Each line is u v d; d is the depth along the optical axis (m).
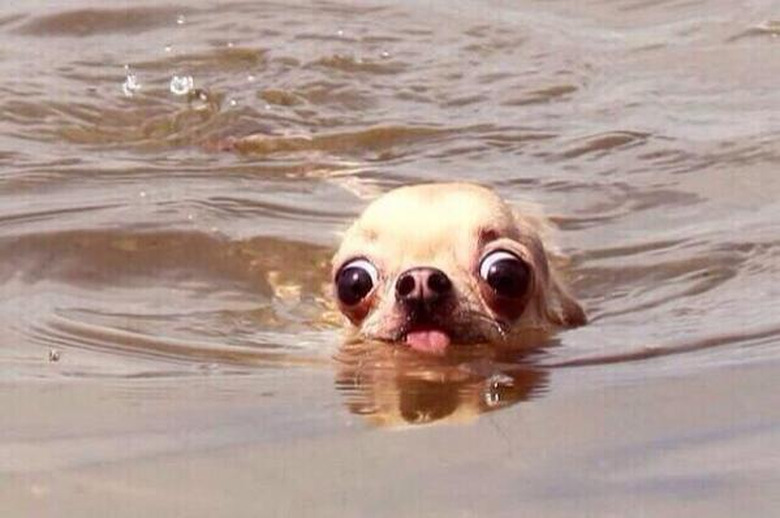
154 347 0.58
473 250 0.60
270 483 0.44
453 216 0.60
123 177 0.78
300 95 0.89
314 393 0.52
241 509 0.43
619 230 0.73
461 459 0.46
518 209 0.72
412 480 0.44
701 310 0.63
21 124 0.84
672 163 0.80
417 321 0.58
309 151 0.82
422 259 0.59
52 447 0.47
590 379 0.54
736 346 0.57
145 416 0.50
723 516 0.42
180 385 0.53
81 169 0.79
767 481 0.44
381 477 0.45
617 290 0.67
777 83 0.90
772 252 0.69
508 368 0.55
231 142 0.83
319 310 0.64
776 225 0.72
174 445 0.47
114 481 0.45
